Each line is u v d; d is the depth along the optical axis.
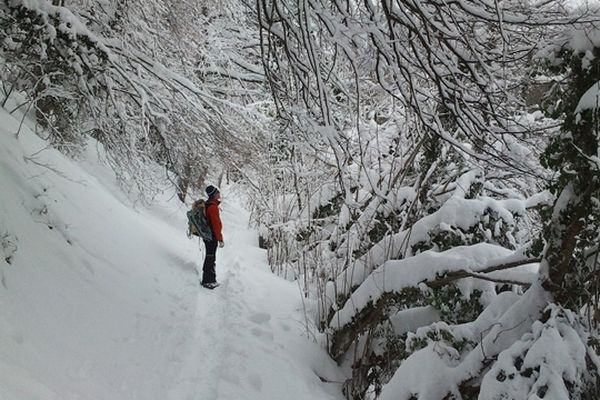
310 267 9.05
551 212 4.22
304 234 10.70
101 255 6.38
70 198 7.16
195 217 8.08
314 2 4.07
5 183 5.42
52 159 7.96
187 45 9.44
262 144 8.81
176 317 6.33
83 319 4.74
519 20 3.96
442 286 5.66
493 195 8.31
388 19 3.87
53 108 8.00
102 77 6.82
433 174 7.32
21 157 6.41
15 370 3.24
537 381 3.61
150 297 6.44
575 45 4.00
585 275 4.12
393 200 7.19
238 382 5.27
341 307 7.04
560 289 4.13
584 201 3.94
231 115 8.55
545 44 4.25
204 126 7.62
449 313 5.71
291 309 8.12
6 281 4.21
